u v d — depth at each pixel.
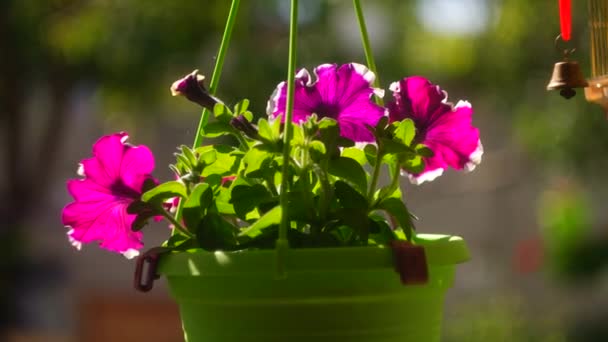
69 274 8.35
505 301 7.55
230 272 1.11
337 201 1.24
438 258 1.18
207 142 5.57
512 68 6.32
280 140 1.19
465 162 1.30
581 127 5.96
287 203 1.17
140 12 6.33
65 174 9.00
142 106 6.79
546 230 6.79
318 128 1.19
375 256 1.11
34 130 7.93
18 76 6.97
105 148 1.29
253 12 6.29
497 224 8.66
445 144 1.30
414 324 1.19
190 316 1.21
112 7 6.39
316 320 1.14
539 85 6.27
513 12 6.23
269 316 1.14
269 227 1.20
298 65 6.41
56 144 7.53
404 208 1.22
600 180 6.41
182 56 6.37
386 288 1.15
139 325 8.02
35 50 6.73
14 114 7.34
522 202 8.61
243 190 1.23
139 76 6.40
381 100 1.35
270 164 1.22
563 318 7.14
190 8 6.27
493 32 6.56
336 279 1.13
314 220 1.20
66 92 7.11
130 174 1.29
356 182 1.21
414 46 7.27
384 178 4.76
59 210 8.88
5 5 6.64
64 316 8.11
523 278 7.96
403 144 1.21
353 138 1.27
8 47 6.76
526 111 6.29
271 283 1.13
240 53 6.16
